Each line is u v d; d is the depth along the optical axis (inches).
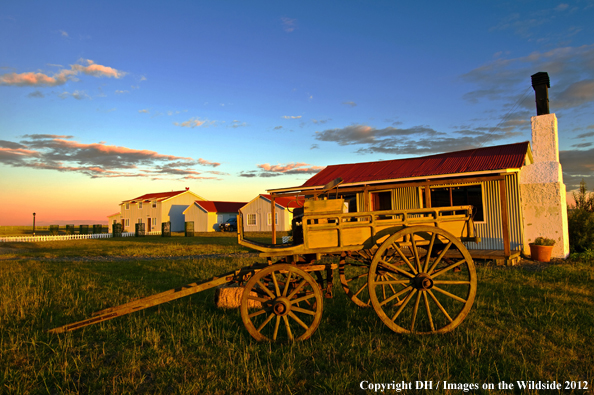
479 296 259.3
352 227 194.5
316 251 191.2
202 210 1756.9
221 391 132.7
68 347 179.5
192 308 249.3
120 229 1679.4
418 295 185.9
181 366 153.5
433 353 159.3
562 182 507.5
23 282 351.3
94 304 265.4
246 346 171.5
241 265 458.3
